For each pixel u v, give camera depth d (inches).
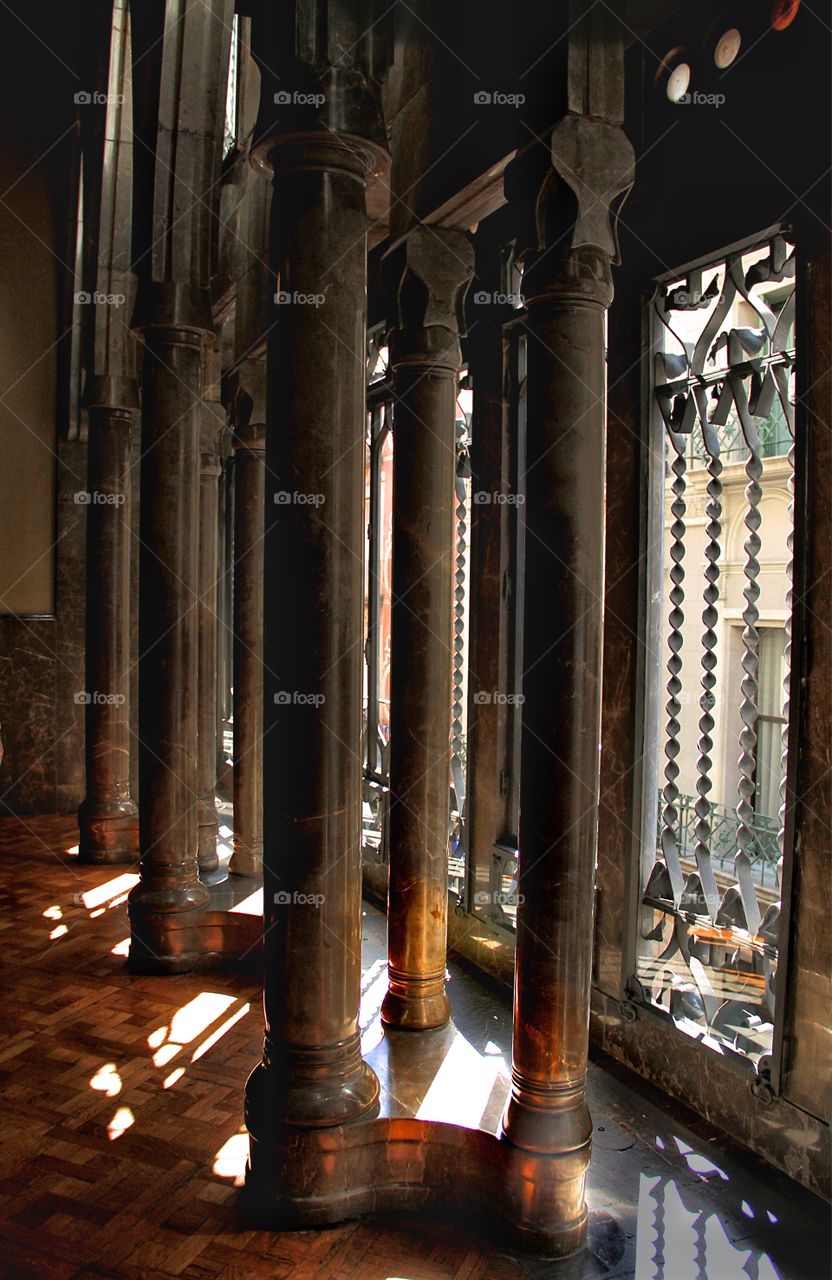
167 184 236.4
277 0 142.5
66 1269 133.0
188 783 251.6
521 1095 140.0
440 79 171.0
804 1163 148.6
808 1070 147.7
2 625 438.6
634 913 186.9
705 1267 130.3
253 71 288.4
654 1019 180.5
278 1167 143.8
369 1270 133.6
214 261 246.1
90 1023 215.9
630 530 186.1
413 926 182.4
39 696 446.6
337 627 144.2
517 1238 137.9
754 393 163.8
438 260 178.5
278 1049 148.1
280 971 146.8
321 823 144.4
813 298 145.4
